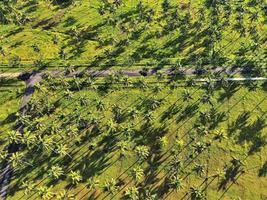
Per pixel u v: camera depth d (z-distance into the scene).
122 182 132.25
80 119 147.12
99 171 135.38
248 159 135.12
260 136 140.38
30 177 135.50
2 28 192.38
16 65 173.75
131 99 155.25
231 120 145.75
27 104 156.75
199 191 126.00
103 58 172.12
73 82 162.50
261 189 128.38
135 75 163.75
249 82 157.00
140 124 146.50
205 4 196.25
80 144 142.62
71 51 177.00
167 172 133.38
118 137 143.00
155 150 139.25
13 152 142.12
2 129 150.38
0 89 164.50
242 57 167.25
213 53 169.12
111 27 186.25
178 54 171.12
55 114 152.62
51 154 140.50
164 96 155.00
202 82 158.25
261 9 191.25
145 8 195.75
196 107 150.12
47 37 185.38
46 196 127.25
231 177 131.38
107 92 158.12
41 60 173.88
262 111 147.75
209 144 139.25
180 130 144.12
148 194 127.06
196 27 182.62
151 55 171.62
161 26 184.88
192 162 135.50
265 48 171.00
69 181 133.25
